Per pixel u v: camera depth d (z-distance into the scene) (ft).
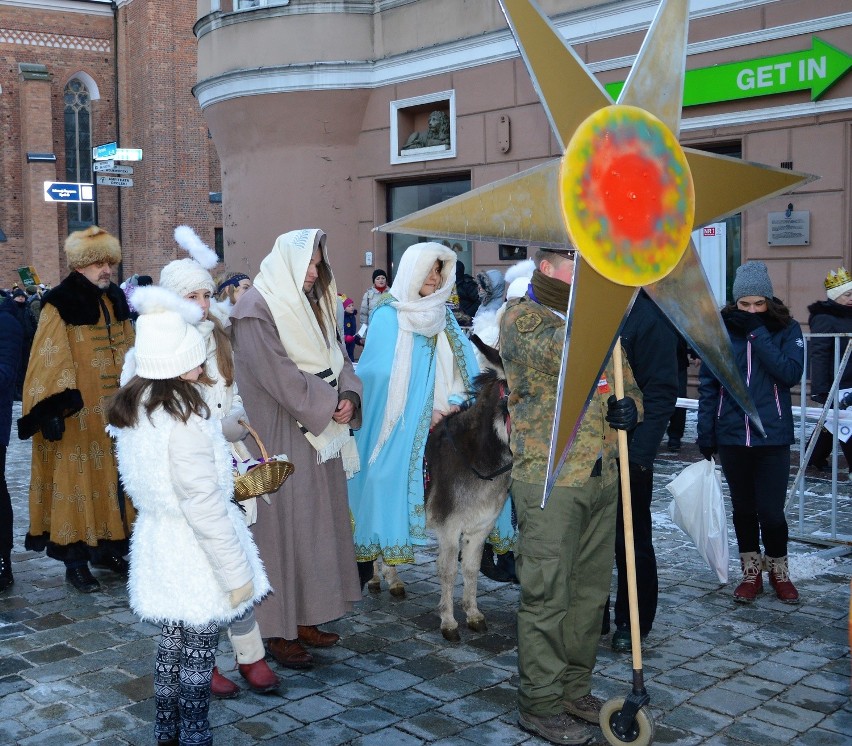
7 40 118.73
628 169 11.15
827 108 35.94
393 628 16.97
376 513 16.67
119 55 121.29
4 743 12.66
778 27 36.81
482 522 16.14
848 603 17.93
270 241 58.08
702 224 11.93
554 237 10.77
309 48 54.49
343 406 15.21
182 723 11.43
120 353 19.84
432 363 17.10
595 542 13.20
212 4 58.39
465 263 51.06
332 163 56.13
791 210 37.29
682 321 11.74
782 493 17.81
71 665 15.42
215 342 13.82
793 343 17.53
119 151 79.82
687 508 18.06
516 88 46.98
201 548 10.92
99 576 20.49
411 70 51.93
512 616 17.57
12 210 120.88
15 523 25.30
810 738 12.59
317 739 12.67
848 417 22.38
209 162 119.44
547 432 12.55
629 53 42.14
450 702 13.84
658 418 14.97
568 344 10.60
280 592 14.83
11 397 19.54
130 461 11.05
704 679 14.51
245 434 13.94
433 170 51.72
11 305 19.43
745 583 18.13
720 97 38.73
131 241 121.80
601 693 14.02
